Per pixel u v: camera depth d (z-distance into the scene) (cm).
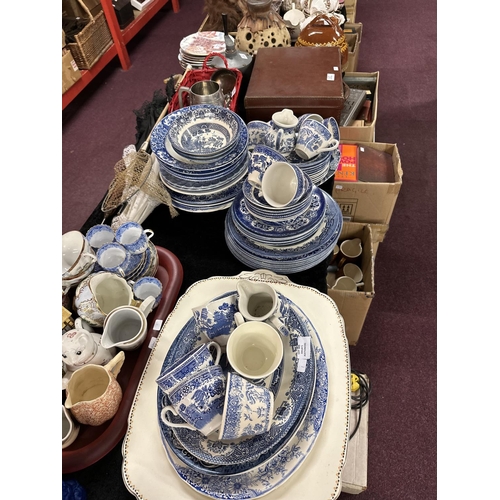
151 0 329
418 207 213
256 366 72
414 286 183
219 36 175
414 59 305
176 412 62
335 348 81
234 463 62
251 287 78
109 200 113
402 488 132
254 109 132
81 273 90
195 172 104
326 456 69
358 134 173
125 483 68
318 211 98
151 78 309
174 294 98
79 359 76
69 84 256
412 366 159
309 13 205
